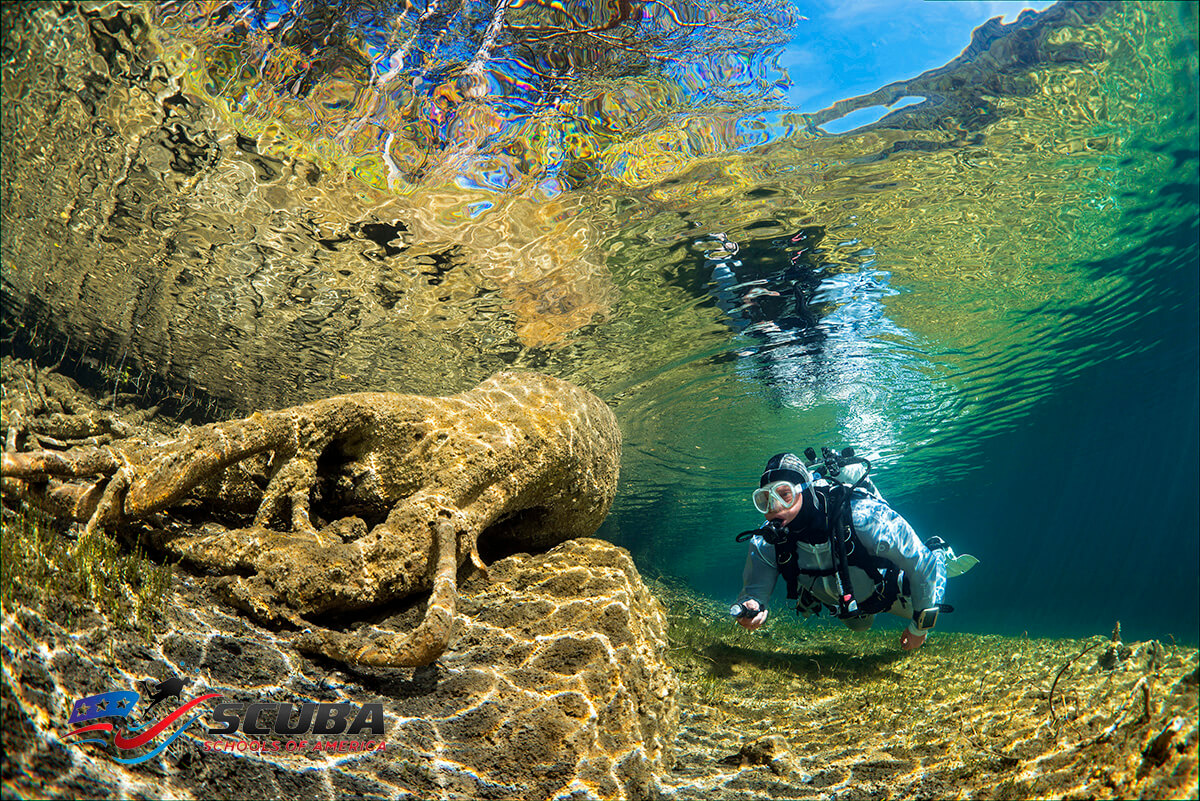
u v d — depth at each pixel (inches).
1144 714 117.7
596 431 203.0
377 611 139.7
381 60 203.6
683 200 284.8
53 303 331.3
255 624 125.6
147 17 187.0
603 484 205.9
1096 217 355.3
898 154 269.4
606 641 145.8
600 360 455.8
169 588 121.8
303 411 148.0
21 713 79.9
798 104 234.8
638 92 223.9
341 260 315.3
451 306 365.1
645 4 194.2
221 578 127.6
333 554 132.9
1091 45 232.2
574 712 126.6
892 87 232.5
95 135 231.3
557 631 146.1
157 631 111.0
